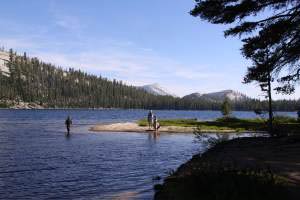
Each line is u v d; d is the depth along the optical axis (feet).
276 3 61.52
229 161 50.39
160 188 47.78
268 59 64.64
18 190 51.08
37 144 117.80
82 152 97.09
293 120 184.24
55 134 161.58
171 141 129.08
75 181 57.57
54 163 77.25
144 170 68.44
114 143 121.70
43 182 56.75
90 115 511.40
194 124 206.18
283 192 32.09
